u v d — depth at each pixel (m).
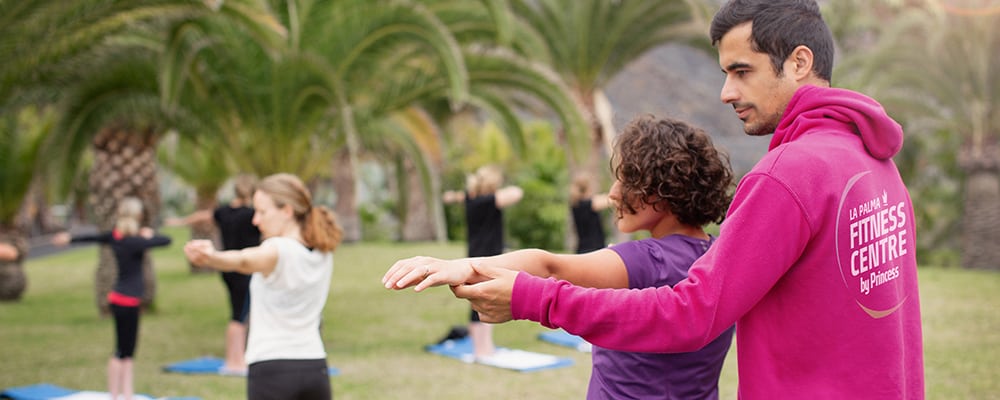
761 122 1.50
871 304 1.38
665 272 1.75
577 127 10.18
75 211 36.53
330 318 9.98
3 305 11.72
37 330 9.35
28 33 6.66
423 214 25.17
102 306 10.43
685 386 1.88
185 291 13.17
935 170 21.80
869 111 1.39
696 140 1.87
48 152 8.22
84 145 8.62
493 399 5.77
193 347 8.09
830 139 1.40
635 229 1.94
